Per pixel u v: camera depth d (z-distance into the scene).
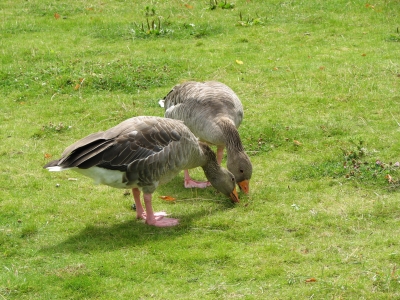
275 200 9.71
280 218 9.12
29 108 13.70
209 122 10.08
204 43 17.22
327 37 17.28
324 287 7.38
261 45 16.89
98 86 14.67
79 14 19.75
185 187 10.48
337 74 14.65
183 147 9.05
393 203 9.31
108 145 8.48
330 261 7.94
